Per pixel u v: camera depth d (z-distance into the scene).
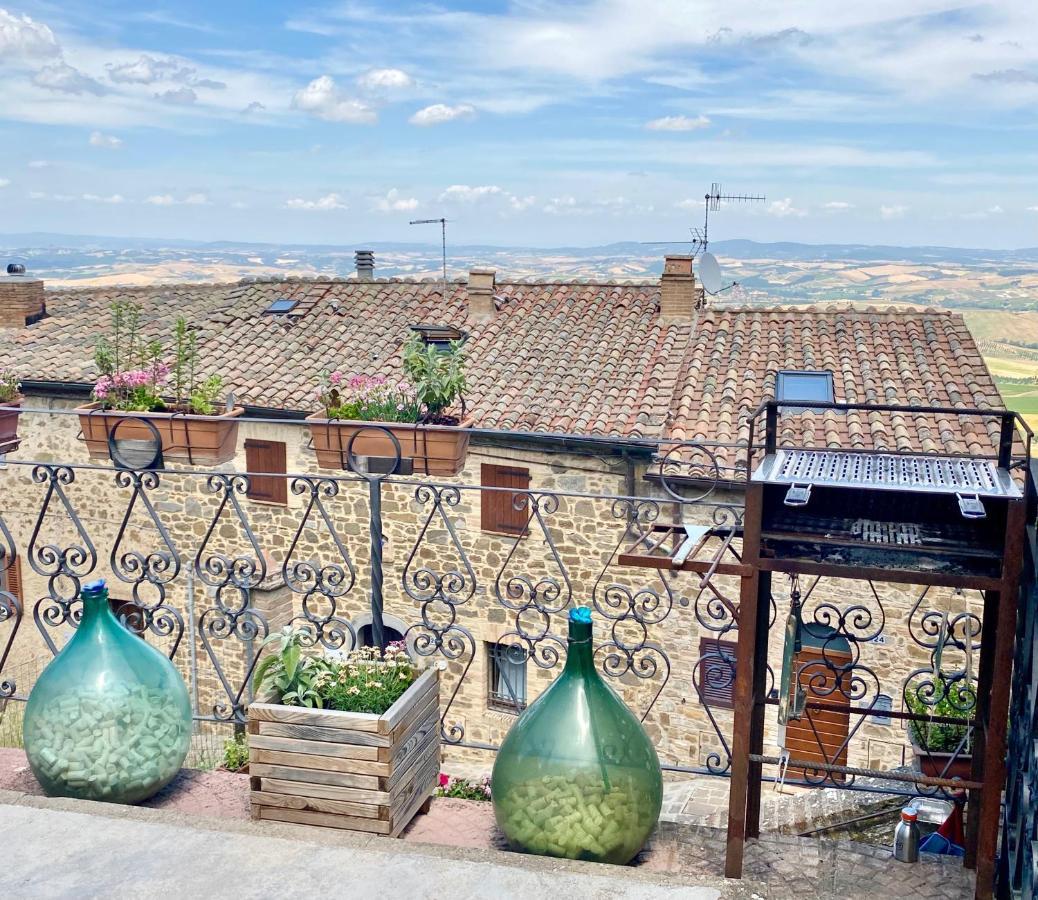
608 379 12.52
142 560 4.01
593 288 15.04
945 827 3.83
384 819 3.02
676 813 8.41
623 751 2.94
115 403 5.81
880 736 9.70
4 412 6.27
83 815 3.10
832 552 2.75
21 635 14.34
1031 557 2.60
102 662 3.31
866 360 12.62
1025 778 2.56
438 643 3.86
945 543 2.63
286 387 13.20
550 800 2.91
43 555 4.05
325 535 12.80
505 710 12.36
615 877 2.81
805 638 9.04
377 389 6.00
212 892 2.71
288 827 3.05
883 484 2.57
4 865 2.83
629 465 11.11
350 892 2.71
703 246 14.83
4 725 6.64
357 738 3.01
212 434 5.51
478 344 13.79
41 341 15.38
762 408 2.70
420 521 12.30
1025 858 2.49
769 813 5.95
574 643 3.00
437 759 3.42
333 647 3.78
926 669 3.41
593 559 11.48
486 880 2.77
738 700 2.76
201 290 17.41
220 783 3.57
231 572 3.93
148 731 3.30
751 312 14.10
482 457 11.94
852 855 3.09
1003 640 2.48
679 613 10.96
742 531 2.98
